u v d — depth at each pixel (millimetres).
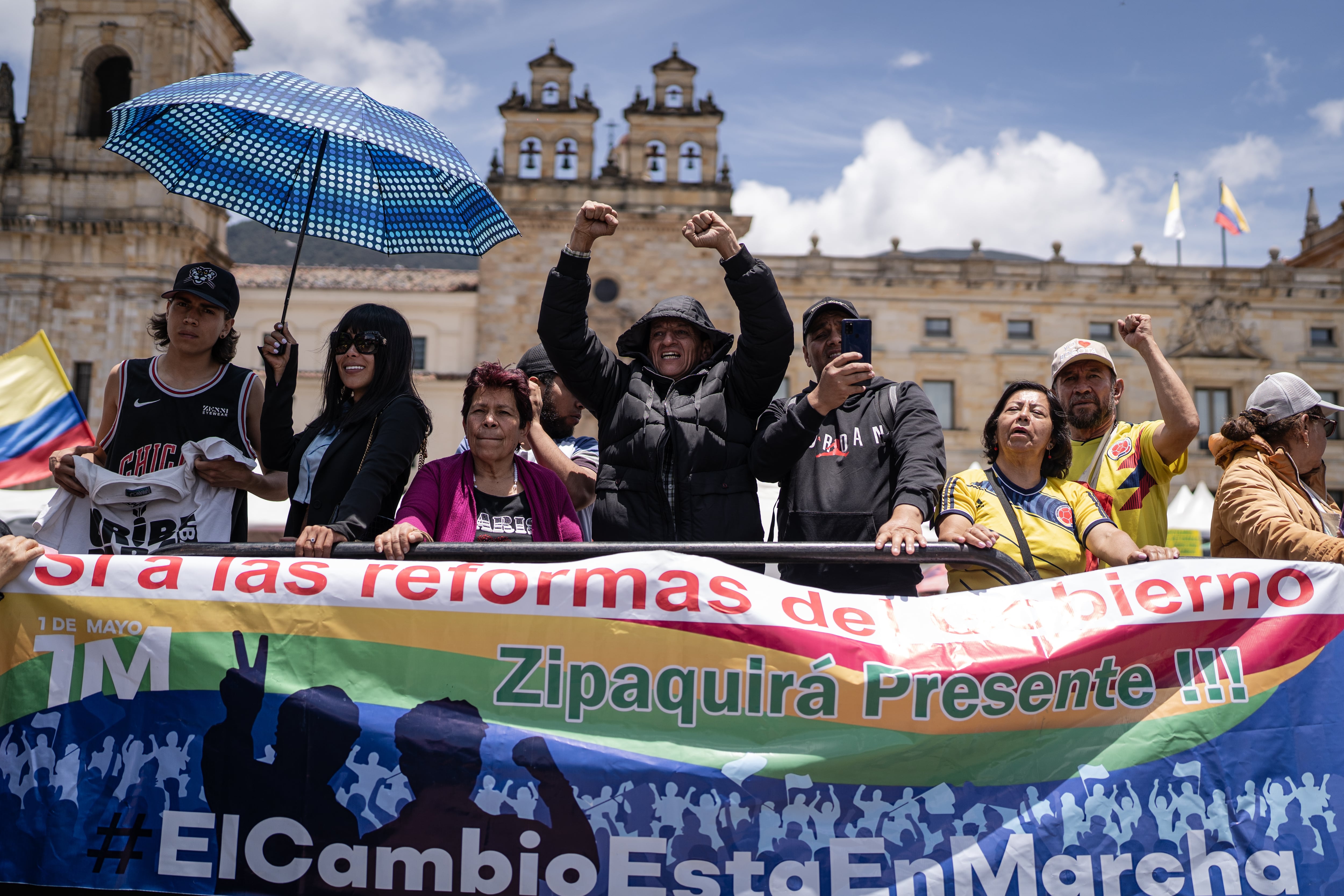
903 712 3123
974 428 41281
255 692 3148
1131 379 41844
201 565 3248
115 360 36469
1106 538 3980
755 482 4258
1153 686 3148
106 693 3174
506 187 40188
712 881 2990
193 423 4355
